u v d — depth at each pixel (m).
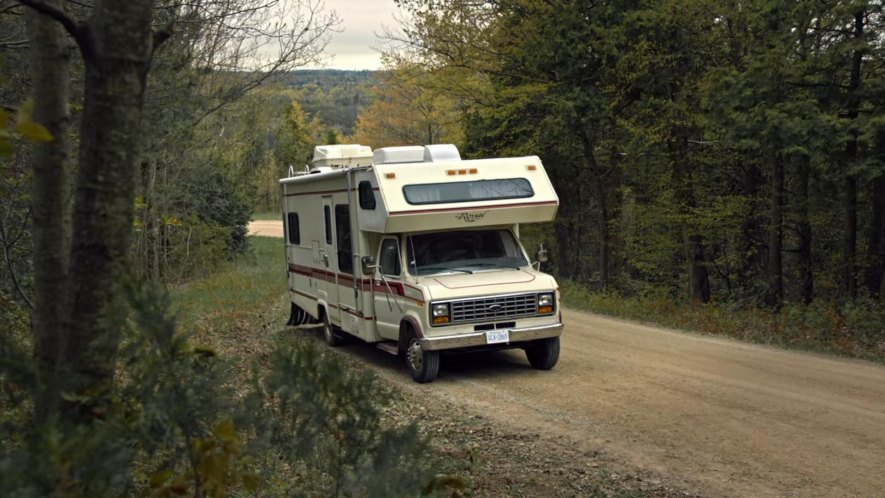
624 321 17.34
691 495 6.36
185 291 22.09
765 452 7.46
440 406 9.59
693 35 20.95
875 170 14.35
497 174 12.05
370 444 3.59
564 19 22.19
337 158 14.59
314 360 3.69
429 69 24.62
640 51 20.64
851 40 14.90
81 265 3.01
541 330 11.27
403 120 43.75
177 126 14.30
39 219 3.40
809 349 13.13
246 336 14.81
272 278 26.23
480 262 12.01
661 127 20.84
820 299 17.20
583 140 24.53
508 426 8.57
